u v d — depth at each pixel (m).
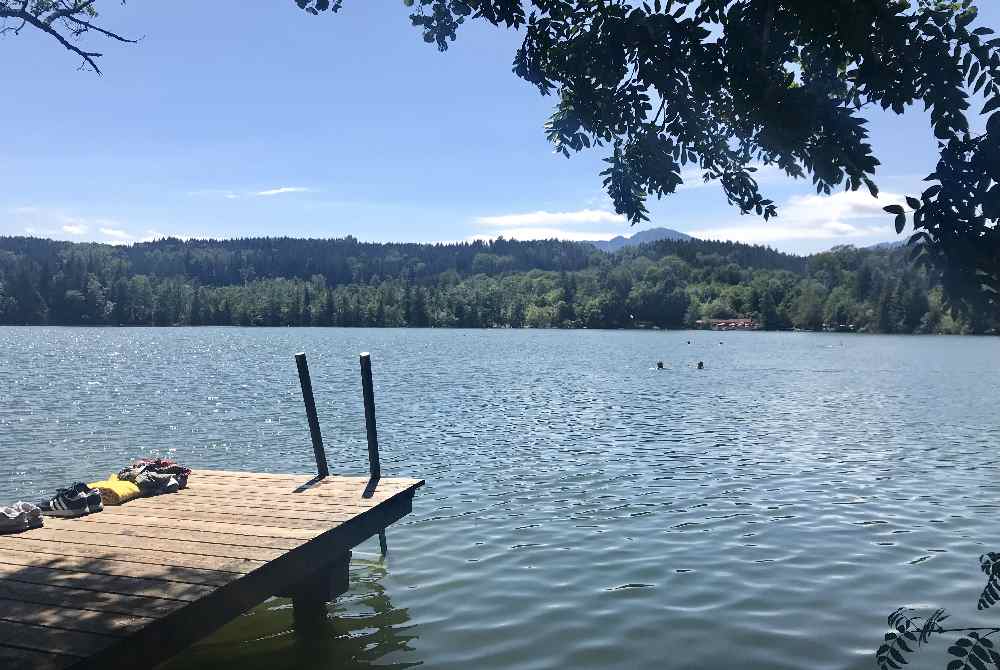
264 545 8.49
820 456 20.66
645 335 174.62
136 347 102.62
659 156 5.19
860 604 9.40
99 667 5.68
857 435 24.84
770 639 8.35
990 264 3.49
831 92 4.57
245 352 90.81
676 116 4.97
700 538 12.42
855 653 7.98
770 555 11.48
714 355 87.69
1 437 24.61
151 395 38.69
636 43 4.64
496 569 10.90
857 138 4.21
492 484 16.89
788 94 4.31
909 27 3.83
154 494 11.16
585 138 5.54
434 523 13.48
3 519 9.00
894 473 18.16
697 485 16.72
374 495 11.12
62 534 8.97
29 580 7.28
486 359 76.19
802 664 7.73
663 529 13.00
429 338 149.88
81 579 7.31
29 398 36.88
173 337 146.50
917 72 3.80
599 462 19.72
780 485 16.73
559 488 16.44
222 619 7.10
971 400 37.62
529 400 36.47
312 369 59.19
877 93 3.98
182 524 9.43
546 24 5.13
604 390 42.28
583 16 5.03
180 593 6.92
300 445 22.97
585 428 26.42
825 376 55.09
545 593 9.88
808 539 12.36
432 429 26.19
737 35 4.41
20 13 8.33
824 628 8.65
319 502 10.69
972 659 3.85
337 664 7.95
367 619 9.15
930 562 11.09
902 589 9.94
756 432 25.48
